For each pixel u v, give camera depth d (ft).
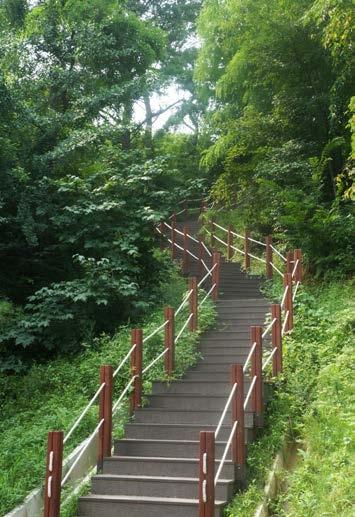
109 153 46.65
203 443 18.65
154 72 62.75
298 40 53.01
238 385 23.03
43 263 43.47
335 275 43.70
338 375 28.07
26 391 33.60
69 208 40.50
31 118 46.01
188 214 79.20
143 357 32.53
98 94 52.70
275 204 51.78
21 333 37.32
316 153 54.90
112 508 21.83
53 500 19.47
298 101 55.16
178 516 21.06
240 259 54.34
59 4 58.95
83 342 37.35
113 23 64.69
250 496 21.59
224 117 72.69
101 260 39.19
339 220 44.42
